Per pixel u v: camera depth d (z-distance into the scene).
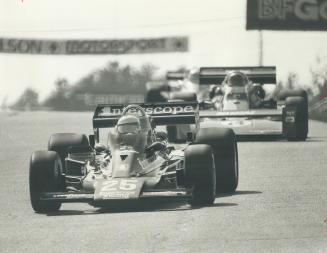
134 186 39.19
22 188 50.16
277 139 73.81
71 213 40.62
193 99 80.06
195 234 33.81
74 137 46.19
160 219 37.31
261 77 79.38
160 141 45.88
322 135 78.06
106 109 46.53
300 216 37.31
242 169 54.66
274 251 30.55
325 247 30.91
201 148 40.56
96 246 32.31
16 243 33.69
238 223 35.94
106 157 42.66
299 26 130.00
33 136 83.62
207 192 40.31
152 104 46.91
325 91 141.12
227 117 72.06
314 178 49.88
